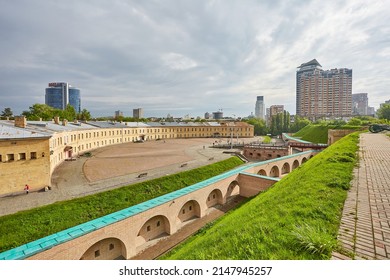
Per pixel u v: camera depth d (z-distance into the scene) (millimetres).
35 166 27266
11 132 27438
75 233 15484
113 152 58625
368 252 6352
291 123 135000
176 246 20469
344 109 151125
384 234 7203
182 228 24219
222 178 30781
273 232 8578
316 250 6613
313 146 58625
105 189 26906
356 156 19938
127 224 18500
